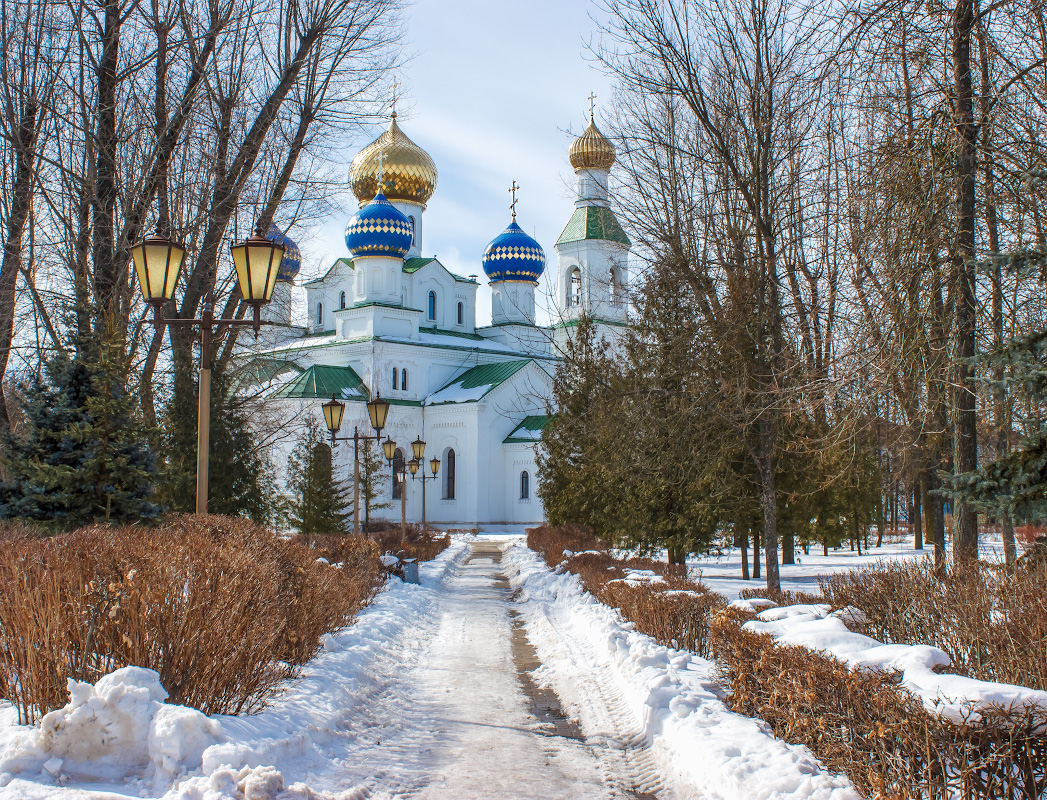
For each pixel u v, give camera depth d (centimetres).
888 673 664
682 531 2228
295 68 2534
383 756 779
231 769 553
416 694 1054
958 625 880
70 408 1579
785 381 1639
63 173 2217
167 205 2372
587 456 2889
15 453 1594
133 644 680
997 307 1398
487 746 827
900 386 1388
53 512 1550
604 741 852
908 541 4681
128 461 1590
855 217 1333
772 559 1738
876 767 588
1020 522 988
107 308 1977
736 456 2023
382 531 3972
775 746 692
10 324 2188
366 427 5678
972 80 1250
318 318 6794
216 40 2398
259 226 2609
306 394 5488
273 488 3122
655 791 703
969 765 536
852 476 2355
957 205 1171
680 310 2119
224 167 2433
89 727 580
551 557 2820
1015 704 571
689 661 1063
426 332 6550
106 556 821
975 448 1291
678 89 1764
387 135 6638
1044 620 759
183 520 1584
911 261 1142
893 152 1154
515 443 5988
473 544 4656
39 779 551
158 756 574
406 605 1791
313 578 1216
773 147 1780
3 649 678
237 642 757
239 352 2919
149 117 2330
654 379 2122
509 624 1708
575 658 1249
